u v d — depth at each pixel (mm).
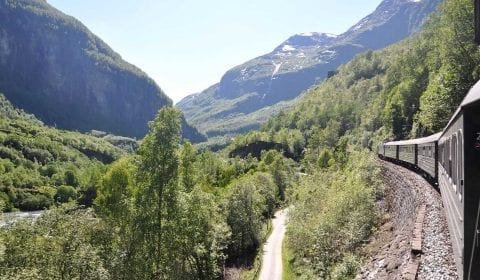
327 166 95188
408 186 29125
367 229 30141
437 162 24766
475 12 17484
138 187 38875
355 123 170125
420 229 17359
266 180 88875
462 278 8328
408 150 40062
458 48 48656
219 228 48938
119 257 36812
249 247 62062
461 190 8891
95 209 50000
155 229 37438
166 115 37906
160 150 37812
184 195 39844
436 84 58344
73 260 31141
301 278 34875
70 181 138375
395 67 135250
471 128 8070
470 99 7867
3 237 32062
